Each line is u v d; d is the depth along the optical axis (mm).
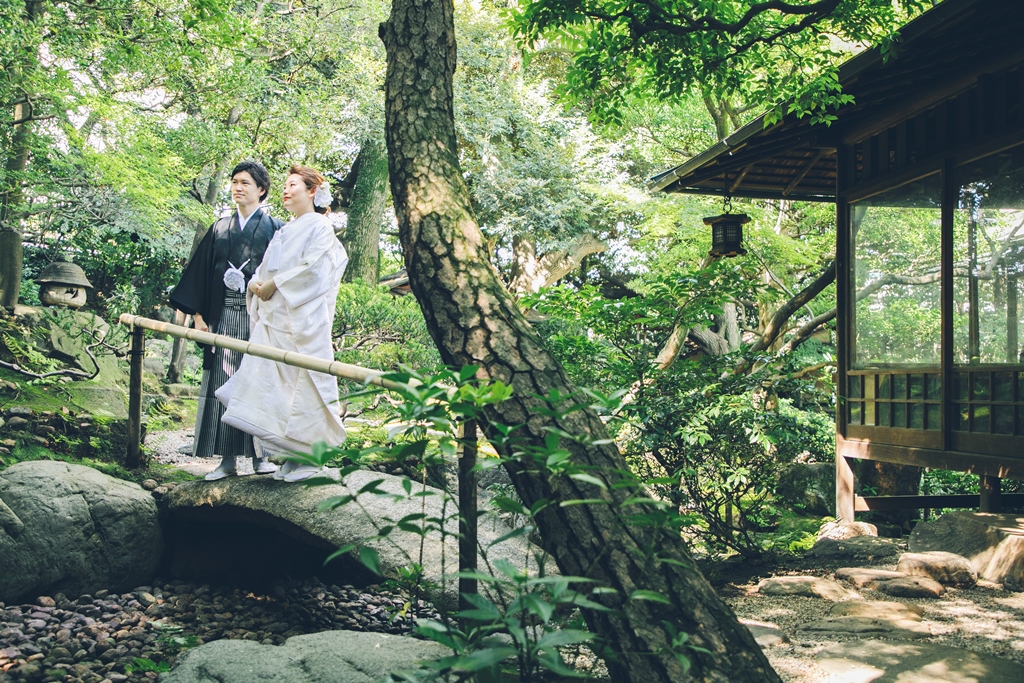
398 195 2756
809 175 7836
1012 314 5094
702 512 5383
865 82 5648
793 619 3803
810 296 9516
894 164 6234
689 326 5852
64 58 6352
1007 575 4543
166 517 4301
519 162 14789
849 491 6629
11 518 3740
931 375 5805
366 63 11906
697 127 14438
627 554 1975
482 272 2529
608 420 4734
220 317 4297
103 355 7816
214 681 2355
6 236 7418
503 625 1530
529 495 2166
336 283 4082
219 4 6613
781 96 6078
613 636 1908
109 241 10016
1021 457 4938
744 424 4895
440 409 1670
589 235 16016
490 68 14359
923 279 5914
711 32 5617
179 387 9344
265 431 3861
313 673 2383
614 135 15062
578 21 5484
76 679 2980
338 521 3770
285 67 11734
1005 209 5141
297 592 4250
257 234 4355
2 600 3654
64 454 4824
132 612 3805
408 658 2469
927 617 3834
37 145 6598
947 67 5480
